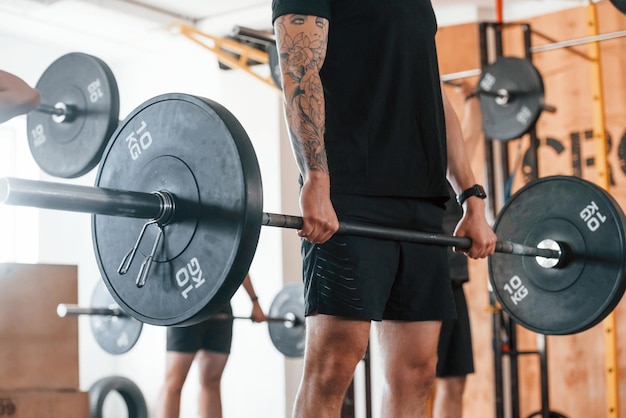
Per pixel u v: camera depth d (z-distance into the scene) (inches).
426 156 69.4
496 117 165.6
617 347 175.0
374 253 65.9
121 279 60.1
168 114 58.1
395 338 71.2
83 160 108.8
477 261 193.3
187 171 56.4
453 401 120.6
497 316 153.6
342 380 65.5
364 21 67.6
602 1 184.4
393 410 71.4
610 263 86.0
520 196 93.0
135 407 220.2
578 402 180.2
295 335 179.9
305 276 67.5
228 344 144.9
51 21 209.3
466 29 198.5
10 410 81.6
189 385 219.9
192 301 55.7
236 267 53.7
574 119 187.3
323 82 68.0
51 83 111.5
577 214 88.4
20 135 226.8
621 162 180.4
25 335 84.8
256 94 216.2
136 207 55.2
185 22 214.1
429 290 70.4
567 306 88.7
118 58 240.1
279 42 63.9
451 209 123.2
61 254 225.6
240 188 53.5
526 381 188.2
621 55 181.3
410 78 68.7
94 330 183.8
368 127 67.1
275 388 207.9
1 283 84.4
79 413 85.8
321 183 60.7
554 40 180.4
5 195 49.5
